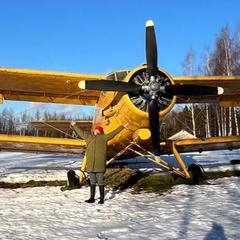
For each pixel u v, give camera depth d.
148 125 6.12
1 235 3.54
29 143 7.52
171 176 7.72
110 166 9.52
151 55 5.84
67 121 10.20
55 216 4.46
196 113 30.05
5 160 15.73
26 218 4.36
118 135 6.63
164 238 3.30
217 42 26.92
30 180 7.94
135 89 5.81
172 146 7.25
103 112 6.87
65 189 6.77
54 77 7.17
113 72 6.75
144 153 7.70
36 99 8.71
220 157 13.54
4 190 6.91
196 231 3.49
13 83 7.64
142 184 7.03
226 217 4.00
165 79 6.05
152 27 5.94
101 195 5.34
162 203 5.17
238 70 25.58
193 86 6.02
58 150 8.34
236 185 6.55
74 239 3.39
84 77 7.18
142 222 4.01
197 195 5.68
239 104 9.07
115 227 3.83
